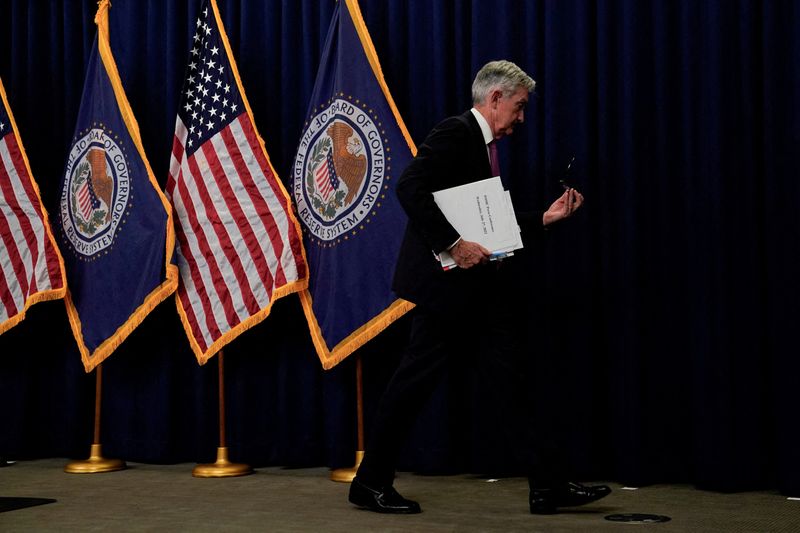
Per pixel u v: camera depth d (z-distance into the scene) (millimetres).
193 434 3893
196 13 3936
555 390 3289
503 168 3385
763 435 3033
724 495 2936
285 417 3701
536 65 3383
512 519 2508
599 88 3256
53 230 4145
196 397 3834
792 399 2932
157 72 4023
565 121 3322
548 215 2725
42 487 3260
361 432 3428
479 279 2576
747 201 3049
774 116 3014
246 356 3779
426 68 3543
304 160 3572
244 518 2576
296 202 3596
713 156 3055
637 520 2471
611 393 3203
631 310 3145
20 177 3977
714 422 3018
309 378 3676
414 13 3551
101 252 3814
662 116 3172
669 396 3154
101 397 3947
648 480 3139
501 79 2627
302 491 3111
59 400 4129
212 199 3656
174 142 3760
